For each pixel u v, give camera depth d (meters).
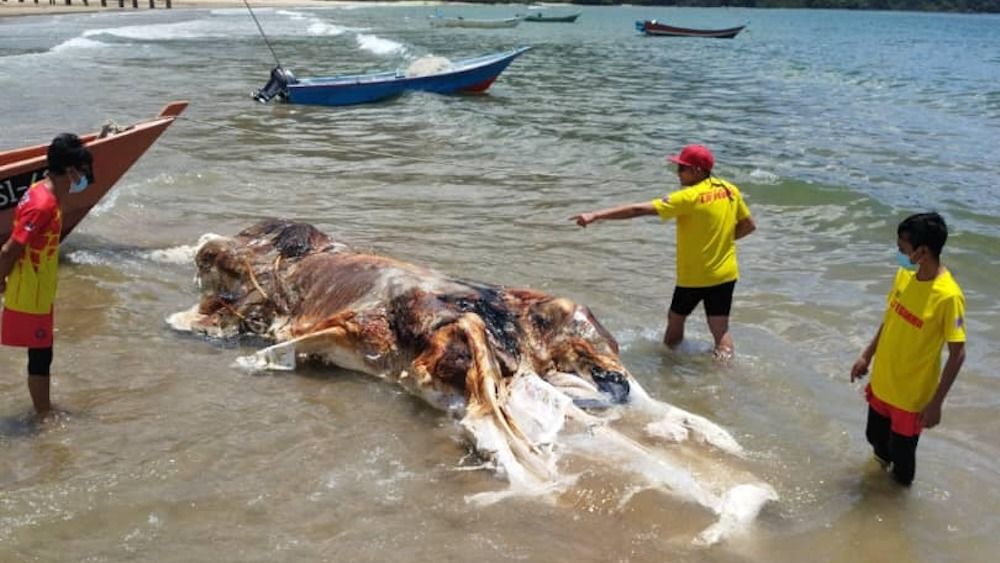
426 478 5.35
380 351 6.65
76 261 9.29
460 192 13.23
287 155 15.76
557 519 4.96
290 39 46.50
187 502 4.99
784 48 55.44
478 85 26.09
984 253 10.62
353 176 14.12
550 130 19.44
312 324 7.10
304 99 22.72
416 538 4.73
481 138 18.20
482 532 4.80
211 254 7.86
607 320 8.23
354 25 63.94
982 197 13.75
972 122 23.02
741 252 10.66
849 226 11.86
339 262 7.35
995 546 4.91
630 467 5.43
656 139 18.78
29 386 5.94
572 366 6.46
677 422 6.03
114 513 4.86
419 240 10.56
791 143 18.91
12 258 5.67
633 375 7.04
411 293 6.67
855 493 5.41
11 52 34.25
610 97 26.75
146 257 9.52
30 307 5.80
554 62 39.56
